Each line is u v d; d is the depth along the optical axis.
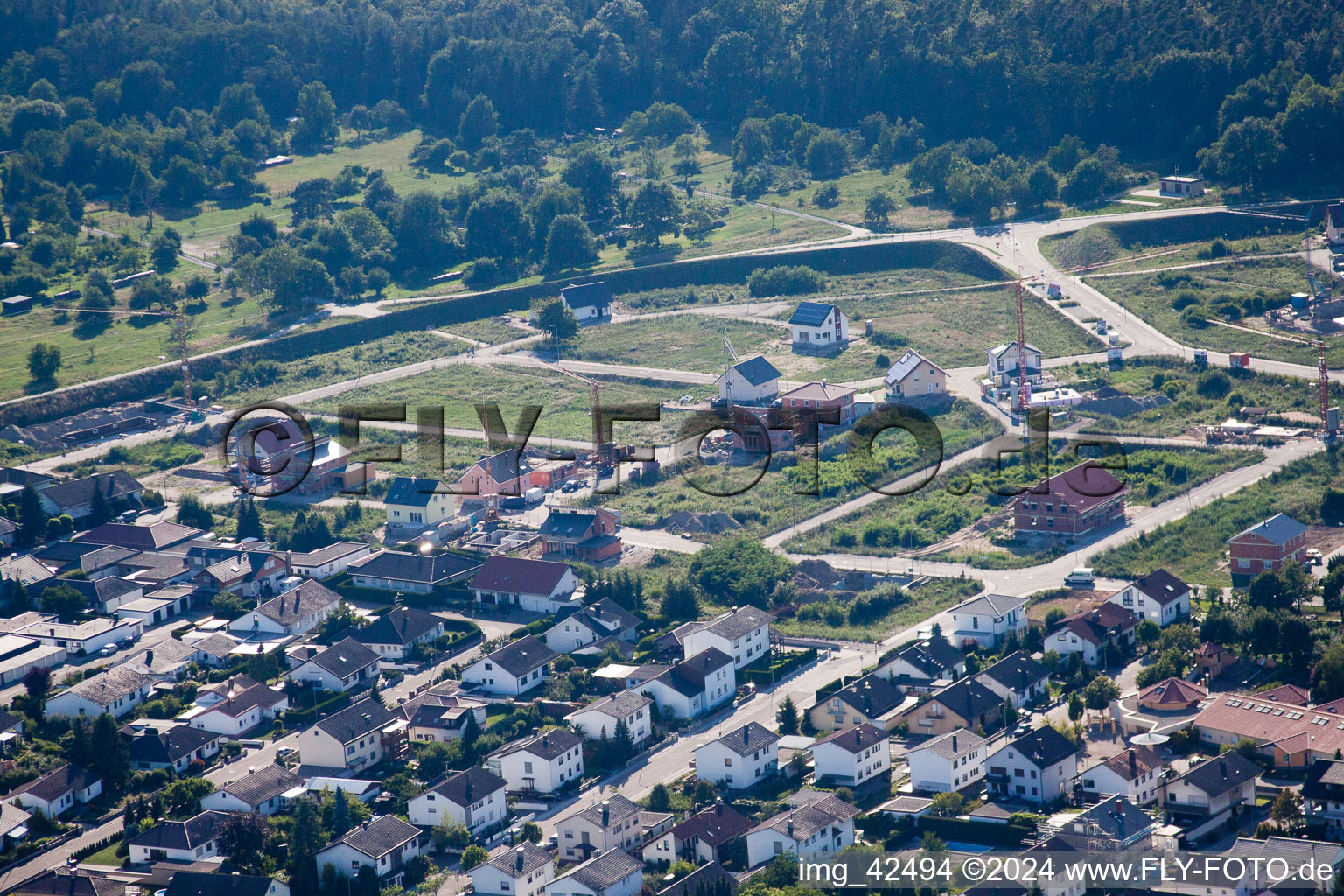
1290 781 130.50
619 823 127.25
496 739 147.00
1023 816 124.56
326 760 145.25
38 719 158.62
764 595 179.88
